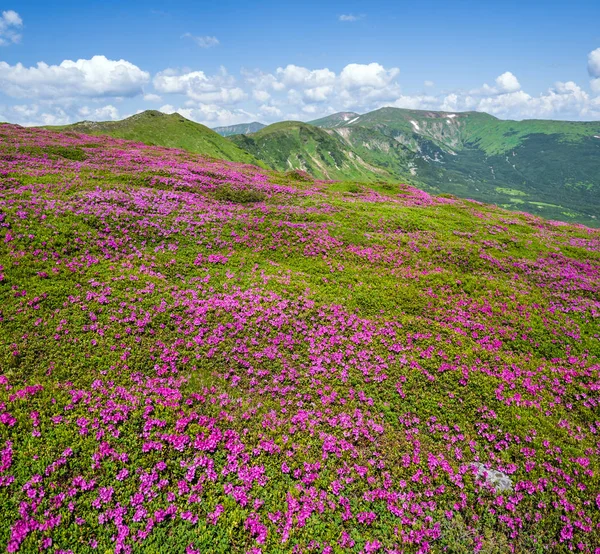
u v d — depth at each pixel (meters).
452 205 63.00
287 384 18.97
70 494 11.82
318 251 33.62
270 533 12.30
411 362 20.86
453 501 14.24
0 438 12.88
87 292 21.58
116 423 14.41
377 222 42.59
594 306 29.38
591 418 18.72
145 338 19.84
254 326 22.16
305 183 67.75
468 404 18.69
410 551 12.52
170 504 12.34
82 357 17.81
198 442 14.53
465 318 25.97
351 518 13.23
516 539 13.26
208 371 18.98
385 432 17.00
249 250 31.69
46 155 46.16
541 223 61.72
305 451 15.38
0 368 16.25
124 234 28.86
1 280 20.80
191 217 33.97
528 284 32.88
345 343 22.05
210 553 11.48
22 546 10.45
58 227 26.62
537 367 21.88
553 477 15.20
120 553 10.87
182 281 25.33
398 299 27.42
